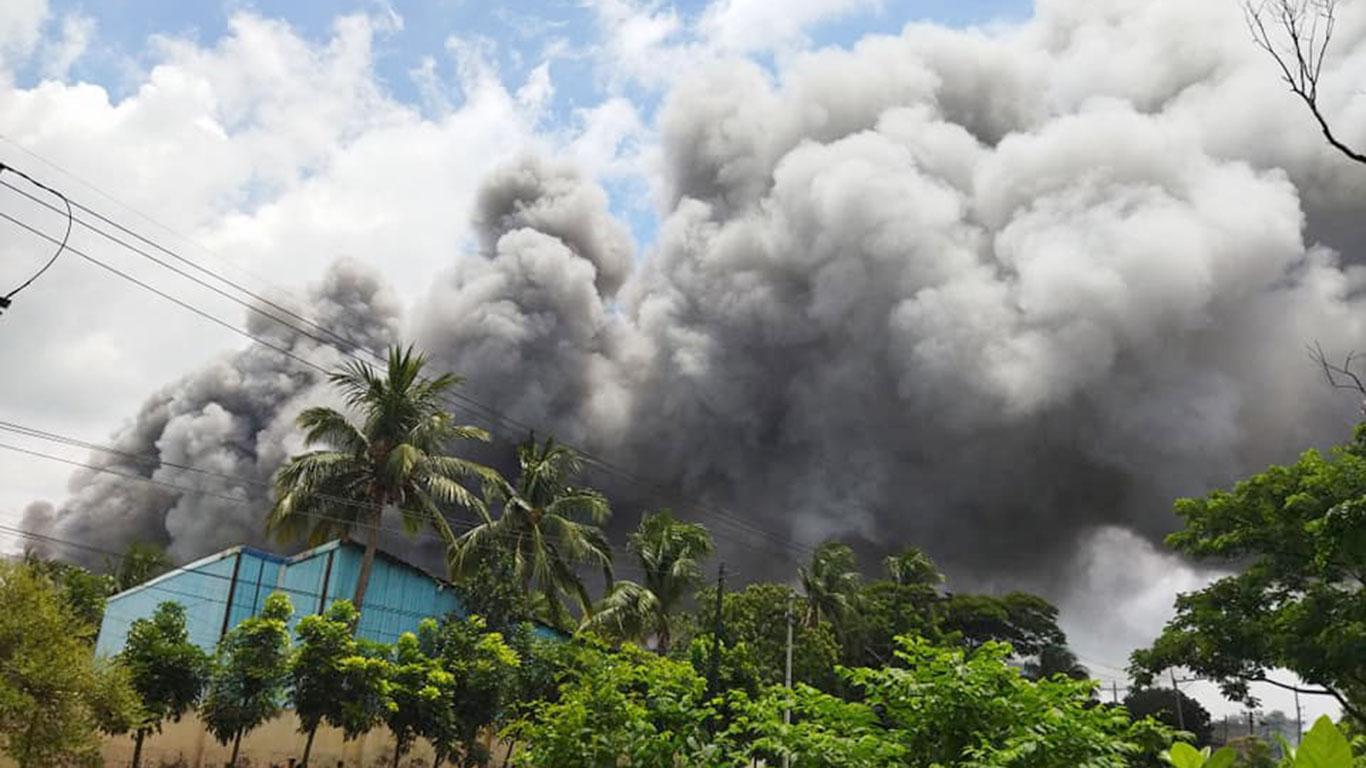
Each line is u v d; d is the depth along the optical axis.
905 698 5.35
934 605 60.16
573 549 37.75
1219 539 28.64
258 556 32.47
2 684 16.41
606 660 9.12
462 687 27.64
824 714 5.73
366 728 25.33
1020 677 5.43
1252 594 28.45
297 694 24.98
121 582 47.97
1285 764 2.93
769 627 41.72
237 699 24.45
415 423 34.22
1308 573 27.19
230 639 25.11
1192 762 2.71
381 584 33.03
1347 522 7.79
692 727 7.07
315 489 32.66
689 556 41.41
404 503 33.91
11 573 18.14
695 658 30.83
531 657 28.72
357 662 24.84
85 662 18.23
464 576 35.09
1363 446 26.94
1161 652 31.48
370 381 33.88
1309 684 26.59
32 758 16.75
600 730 8.20
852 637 51.44
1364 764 2.83
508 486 37.28
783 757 5.69
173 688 23.61
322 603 31.64
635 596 36.97
